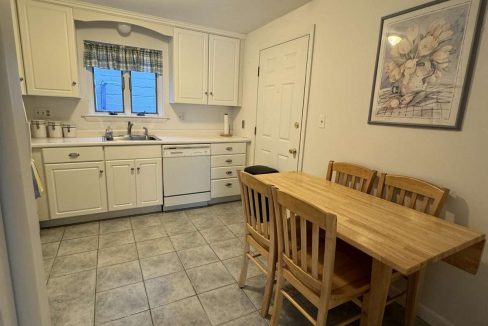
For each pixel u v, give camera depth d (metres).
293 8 2.67
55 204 2.56
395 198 1.77
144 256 2.20
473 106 1.41
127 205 2.91
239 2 2.57
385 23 1.82
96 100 3.22
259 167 3.09
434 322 1.64
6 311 0.42
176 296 1.76
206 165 3.28
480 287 1.43
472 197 1.44
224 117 3.80
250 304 1.72
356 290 1.21
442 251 1.04
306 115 2.60
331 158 2.35
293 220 1.24
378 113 1.91
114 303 1.68
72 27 2.66
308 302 1.76
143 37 3.28
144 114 3.51
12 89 0.39
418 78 1.64
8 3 0.38
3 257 0.41
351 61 2.10
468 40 1.40
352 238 1.13
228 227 2.79
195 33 3.27
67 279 1.88
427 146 1.63
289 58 2.78
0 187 0.41
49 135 2.85
